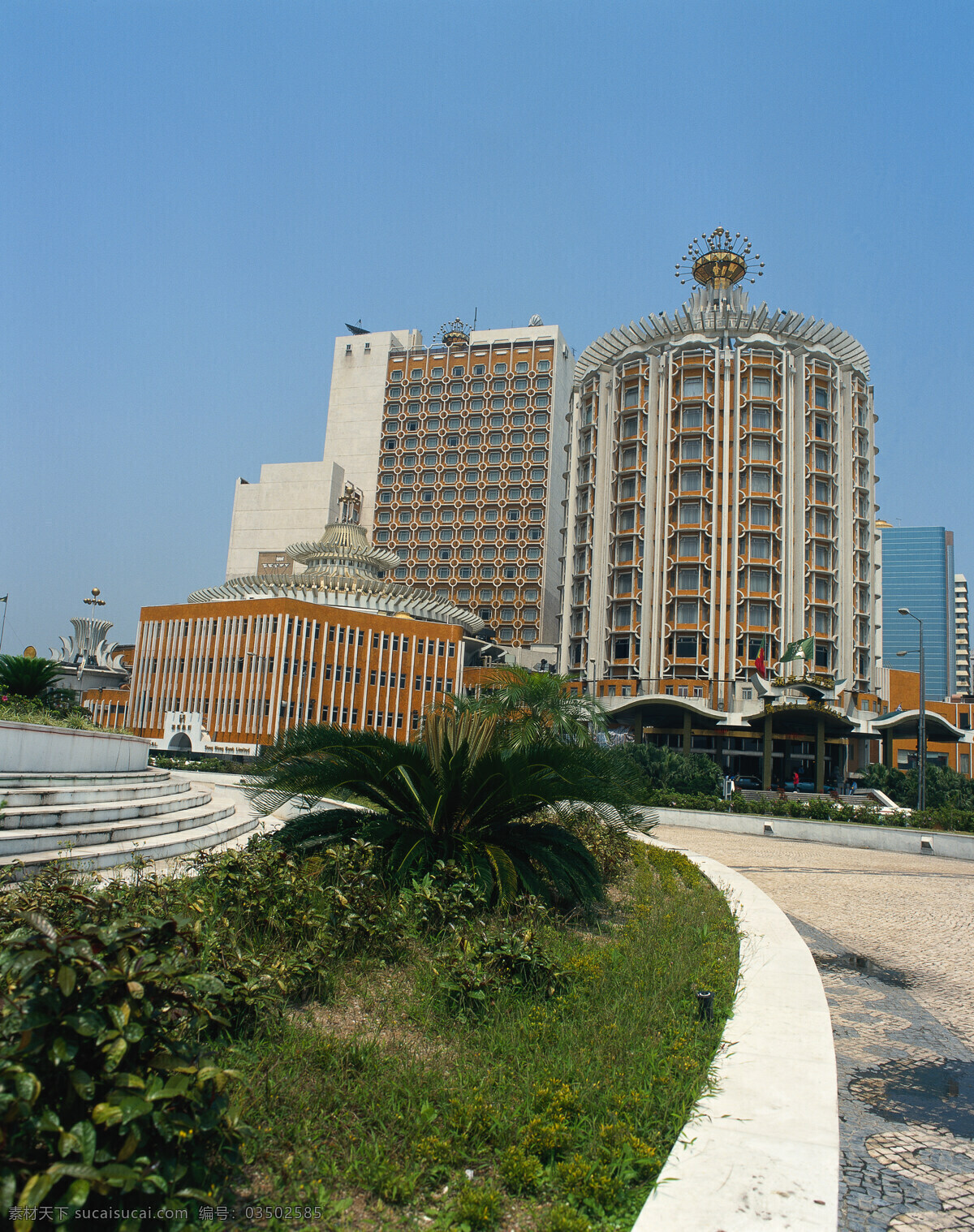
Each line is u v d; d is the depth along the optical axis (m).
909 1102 6.91
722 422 75.19
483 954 7.95
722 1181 4.62
